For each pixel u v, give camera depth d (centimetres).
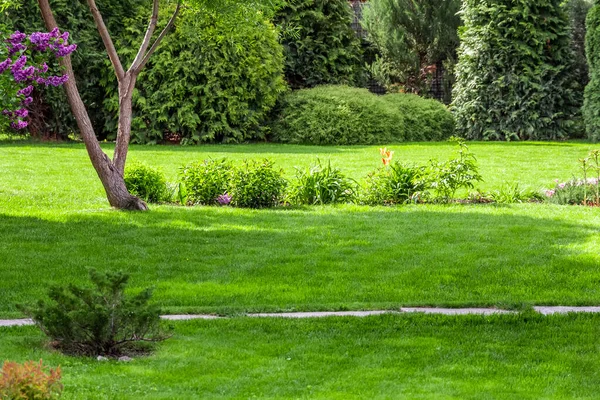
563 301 857
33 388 483
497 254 1051
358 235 1166
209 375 603
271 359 645
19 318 769
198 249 1076
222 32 2375
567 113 2700
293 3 2738
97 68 2453
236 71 2459
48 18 1257
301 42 2753
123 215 1278
